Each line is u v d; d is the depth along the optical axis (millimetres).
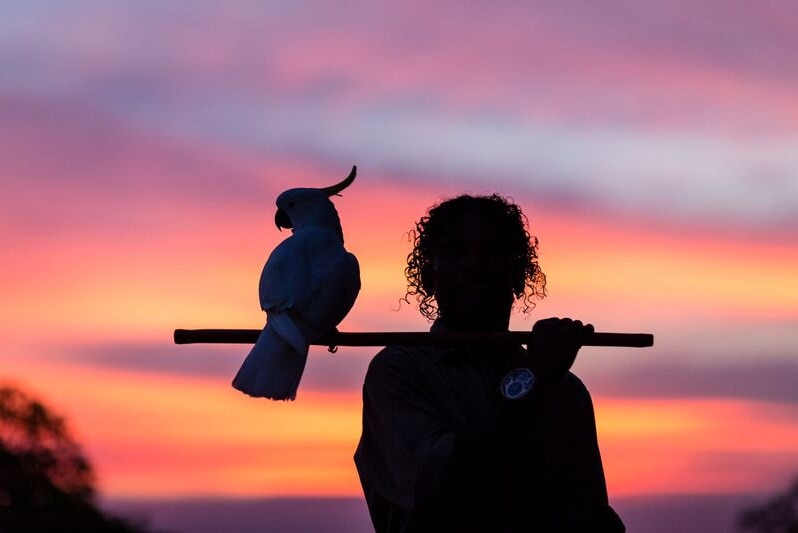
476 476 5418
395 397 5758
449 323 6000
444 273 5961
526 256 6324
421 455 5512
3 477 33594
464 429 5516
